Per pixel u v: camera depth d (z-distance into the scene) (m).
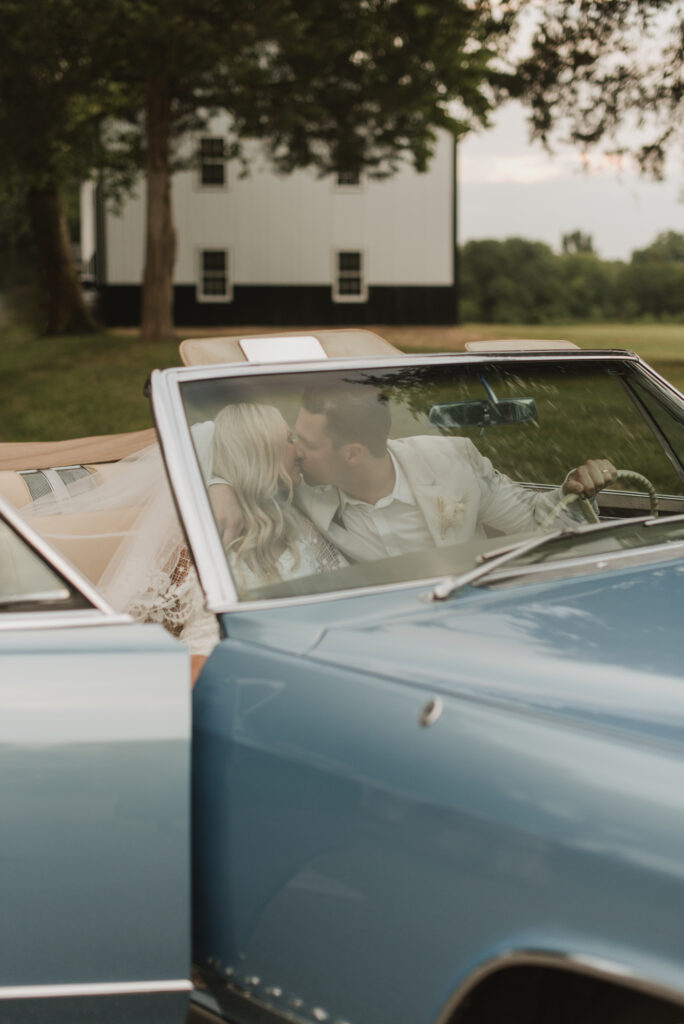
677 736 1.49
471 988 1.45
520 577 2.06
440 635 1.81
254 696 1.73
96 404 16.77
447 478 2.48
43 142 21.09
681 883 1.29
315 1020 1.66
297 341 2.83
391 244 33.81
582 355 2.69
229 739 1.72
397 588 2.03
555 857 1.38
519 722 1.51
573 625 1.85
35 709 1.67
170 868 1.65
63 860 1.65
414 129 21.36
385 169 32.97
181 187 32.88
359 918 1.57
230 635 1.89
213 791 1.75
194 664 2.20
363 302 33.94
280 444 2.22
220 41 18.98
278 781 1.66
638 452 2.68
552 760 1.45
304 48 19.27
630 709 1.57
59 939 1.66
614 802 1.38
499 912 1.42
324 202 33.38
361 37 19.02
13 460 3.73
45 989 1.67
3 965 1.67
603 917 1.34
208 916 1.78
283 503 2.23
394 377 2.43
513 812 1.43
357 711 1.62
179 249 33.16
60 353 24.70
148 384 2.15
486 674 1.67
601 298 64.12
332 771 1.59
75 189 49.50
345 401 2.36
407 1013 1.53
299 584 2.04
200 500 2.00
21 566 1.86
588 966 1.33
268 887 1.68
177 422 2.08
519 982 1.53
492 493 2.55
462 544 2.26
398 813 1.52
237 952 1.75
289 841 1.65
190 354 2.71
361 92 20.47
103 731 1.66
